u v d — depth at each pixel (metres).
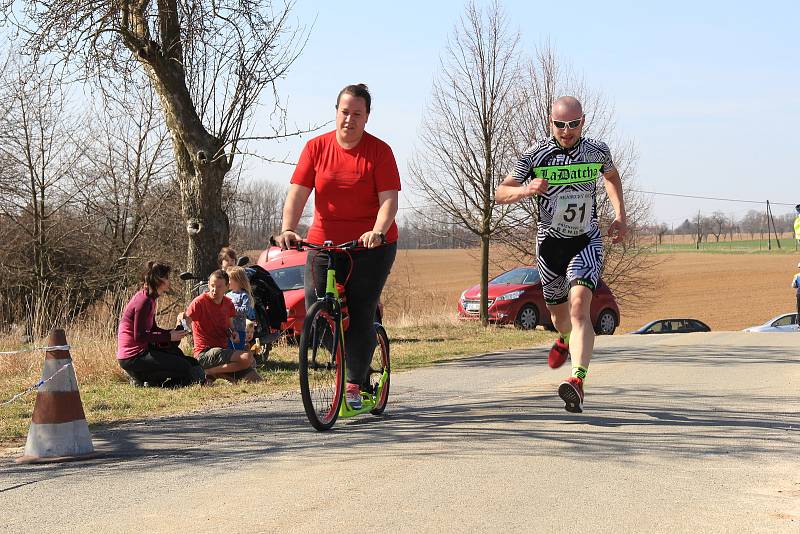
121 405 8.61
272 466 5.57
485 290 24.83
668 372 10.95
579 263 7.07
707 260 102.38
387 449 6.02
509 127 26.48
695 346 15.65
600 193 30.52
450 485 4.95
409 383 10.38
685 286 78.88
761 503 4.59
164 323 23.64
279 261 19.33
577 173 7.03
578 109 6.92
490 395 9.02
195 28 13.53
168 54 13.66
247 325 11.89
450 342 17.81
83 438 6.23
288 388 9.95
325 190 6.95
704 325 38.41
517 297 24.28
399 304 28.92
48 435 6.12
